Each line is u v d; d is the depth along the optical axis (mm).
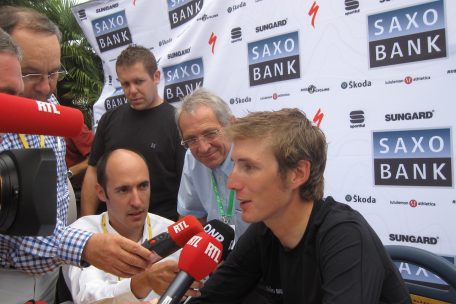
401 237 2061
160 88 3059
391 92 2055
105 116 2951
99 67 6465
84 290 1563
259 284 1376
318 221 1174
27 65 1376
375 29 2078
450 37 1894
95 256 1283
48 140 1715
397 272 1196
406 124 2021
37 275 1501
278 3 2387
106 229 1851
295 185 1127
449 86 1911
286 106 2396
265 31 2453
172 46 2943
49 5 6414
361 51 2123
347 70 2172
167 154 2680
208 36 2736
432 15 1928
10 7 1469
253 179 1099
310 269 1180
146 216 1879
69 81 6254
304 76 2314
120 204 1771
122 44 3328
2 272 1420
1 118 670
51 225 778
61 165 1849
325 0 2213
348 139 2186
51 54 1425
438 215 1965
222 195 2062
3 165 756
